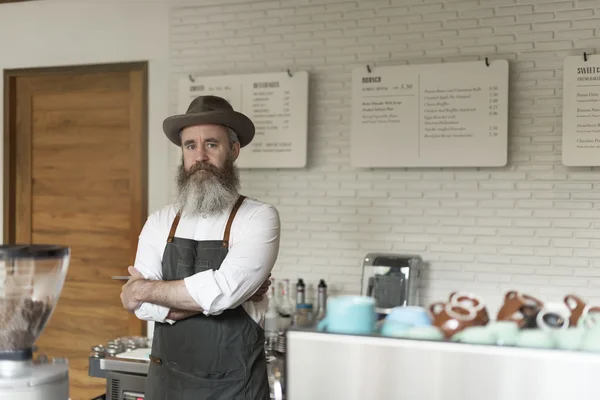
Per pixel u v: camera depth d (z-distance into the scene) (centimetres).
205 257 224
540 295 349
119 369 293
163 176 414
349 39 379
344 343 135
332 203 384
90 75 434
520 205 352
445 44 363
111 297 430
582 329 130
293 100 384
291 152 384
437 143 359
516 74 352
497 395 127
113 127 429
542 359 125
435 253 366
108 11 426
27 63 445
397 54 371
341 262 383
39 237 448
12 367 154
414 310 140
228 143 240
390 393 132
